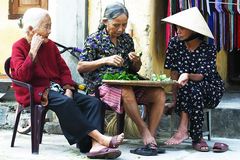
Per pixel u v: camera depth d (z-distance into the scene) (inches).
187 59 183.3
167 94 211.0
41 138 187.9
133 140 196.7
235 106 209.3
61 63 178.2
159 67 222.2
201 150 176.4
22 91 168.4
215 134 206.5
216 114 205.6
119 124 183.0
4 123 226.1
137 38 208.7
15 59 165.6
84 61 178.1
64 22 220.1
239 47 224.2
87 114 168.1
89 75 180.2
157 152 170.4
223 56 293.0
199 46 183.8
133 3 208.8
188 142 194.2
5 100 236.7
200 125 178.4
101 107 169.2
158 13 218.5
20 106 175.5
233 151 177.5
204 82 181.2
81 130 160.9
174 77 187.3
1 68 247.0
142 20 207.3
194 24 178.4
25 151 171.6
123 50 183.2
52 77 174.2
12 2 245.9
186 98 177.8
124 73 172.9
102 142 159.8
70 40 219.8
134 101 169.2
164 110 181.8
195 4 209.9
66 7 219.8
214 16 215.0
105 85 173.2
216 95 182.2
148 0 206.4
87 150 168.2
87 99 169.0
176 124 207.5
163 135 207.2
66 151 173.2
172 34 209.9
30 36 167.6
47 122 217.9
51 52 174.9
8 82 233.0
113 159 160.1
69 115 159.5
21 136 205.3
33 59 162.1
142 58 207.8
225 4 215.5
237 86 299.0
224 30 216.7
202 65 180.5
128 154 169.2
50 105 161.6
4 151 171.2
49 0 228.4
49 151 172.7
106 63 172.2
